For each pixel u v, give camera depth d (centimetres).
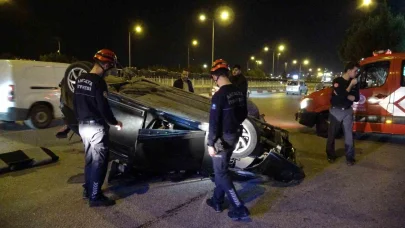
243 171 495
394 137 892
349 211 419
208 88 3169
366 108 804
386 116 781
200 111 540
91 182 419
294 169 496
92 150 418
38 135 843
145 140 480
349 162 623
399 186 509
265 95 3192
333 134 630
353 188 500
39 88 935
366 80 807
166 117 485
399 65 766
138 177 517
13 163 548
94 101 408
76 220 384
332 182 525
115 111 496
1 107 904
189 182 512
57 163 600
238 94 385
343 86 606
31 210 409
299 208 427
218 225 378
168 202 439
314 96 881
